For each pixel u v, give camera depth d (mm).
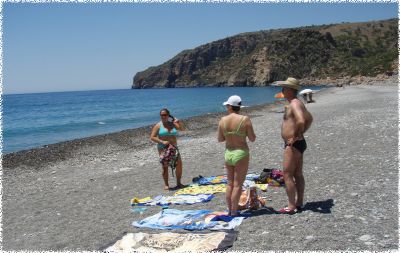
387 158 11078
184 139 24750
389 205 7223
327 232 6242
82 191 12031
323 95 66750
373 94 50062
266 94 111438
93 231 7855
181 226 7223
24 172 17094
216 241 6250
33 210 10289
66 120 51438
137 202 9602
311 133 18109
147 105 83625
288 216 7160
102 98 141625
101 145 24266
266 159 13438
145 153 19375
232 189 7496
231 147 7430
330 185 8969
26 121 51656
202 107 68438
